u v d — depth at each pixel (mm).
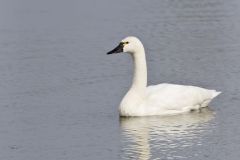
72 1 37469
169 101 22359
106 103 23328
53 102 23484
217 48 29047
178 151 19000
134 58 22531
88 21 33625
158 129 20906
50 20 34031
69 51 29281
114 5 36531
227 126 21031
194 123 21422
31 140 20109
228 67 26672
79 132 20672
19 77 26125
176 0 37531
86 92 24469
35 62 27875
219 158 18453
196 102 22672
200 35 30953
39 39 31078
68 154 18969
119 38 30828
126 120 21844
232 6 35719
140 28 32219
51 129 20984
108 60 28172
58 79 25891
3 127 21234
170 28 32156
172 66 27062
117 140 19969
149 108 22219
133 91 22375
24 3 37250
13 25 33344
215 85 24828
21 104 23297
